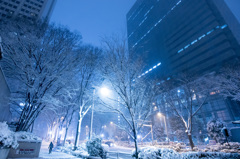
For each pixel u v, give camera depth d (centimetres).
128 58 1168
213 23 5428
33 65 1255
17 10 5006
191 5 6531
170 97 2391
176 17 7100
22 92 1382
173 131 3666
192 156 982
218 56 4778
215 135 2088
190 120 1934
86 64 1711
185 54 6009
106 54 1158
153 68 7244
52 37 1329
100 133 6006
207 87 2497
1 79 892
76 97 2166
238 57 4338
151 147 945
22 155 1038
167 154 885
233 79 2161
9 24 1170
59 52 1314
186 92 2347
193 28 6106
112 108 1130
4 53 1118
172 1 7688
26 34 1175
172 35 6944
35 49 1234
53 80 1285
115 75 1113
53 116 3653
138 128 1108
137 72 1162
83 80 1809
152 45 7912
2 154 739
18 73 1264
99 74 1259
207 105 4172
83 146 1622
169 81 2727
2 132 708
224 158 1000
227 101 3806
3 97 1043
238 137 1959
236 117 3619
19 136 1077
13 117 2538
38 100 1233
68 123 2311
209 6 5947
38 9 5425
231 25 5725
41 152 1544
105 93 1284
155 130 3997
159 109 4247
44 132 5628
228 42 4769
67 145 1966
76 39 1459
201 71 5022
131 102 1094
